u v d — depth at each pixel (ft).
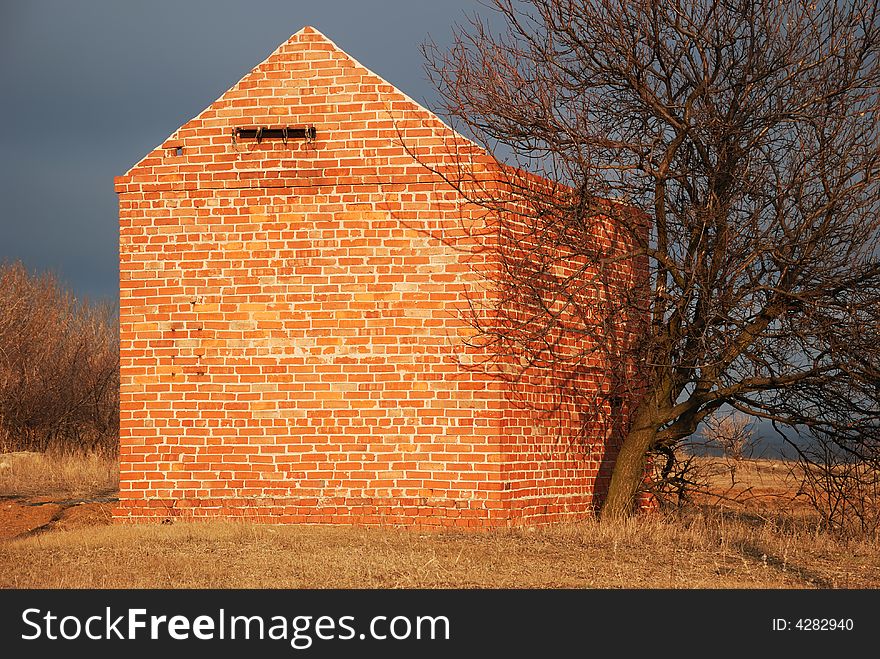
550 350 51.55
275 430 51.08
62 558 41.83
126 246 52.65
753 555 44.80
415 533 47.57
